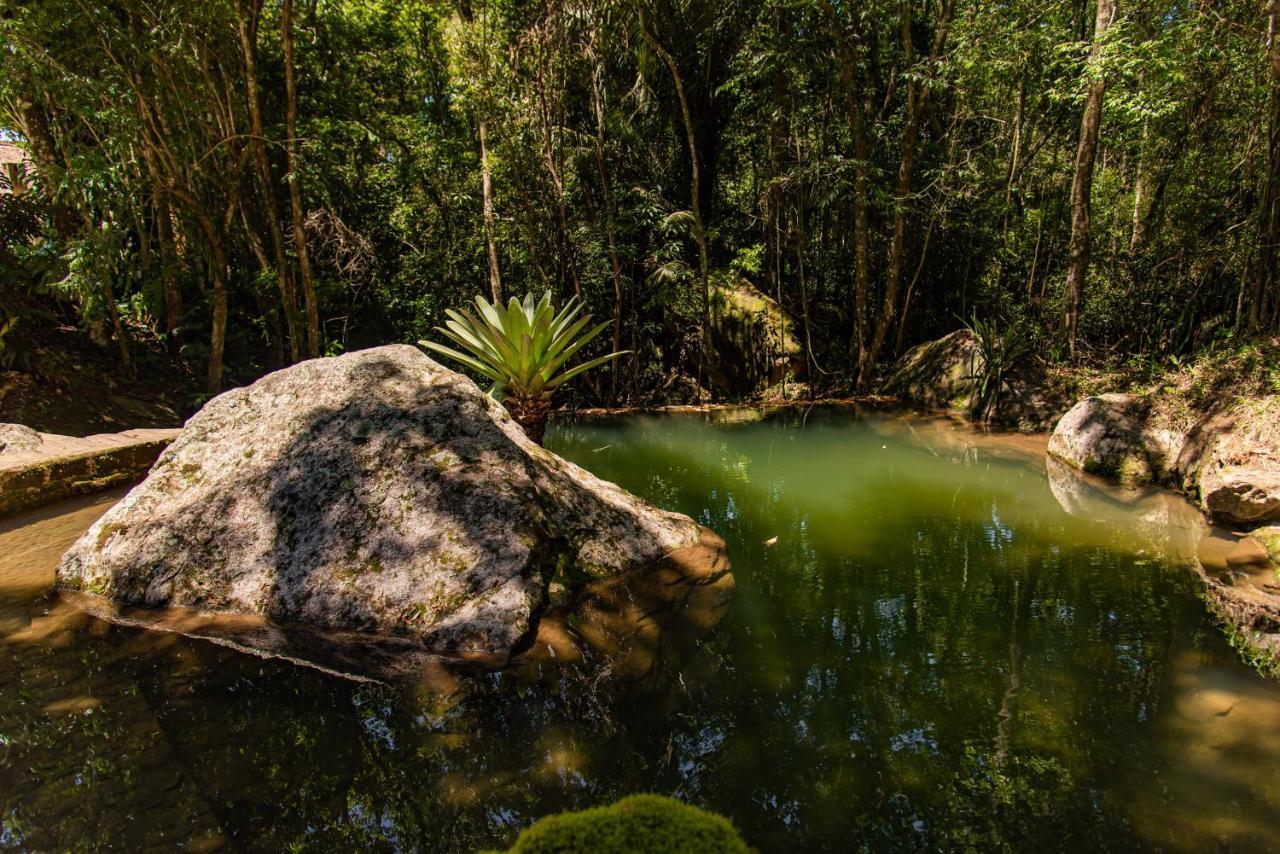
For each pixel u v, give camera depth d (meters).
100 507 3.90
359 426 2.95
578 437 6.66
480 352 4.16
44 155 6.05
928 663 2.24
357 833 1.39
